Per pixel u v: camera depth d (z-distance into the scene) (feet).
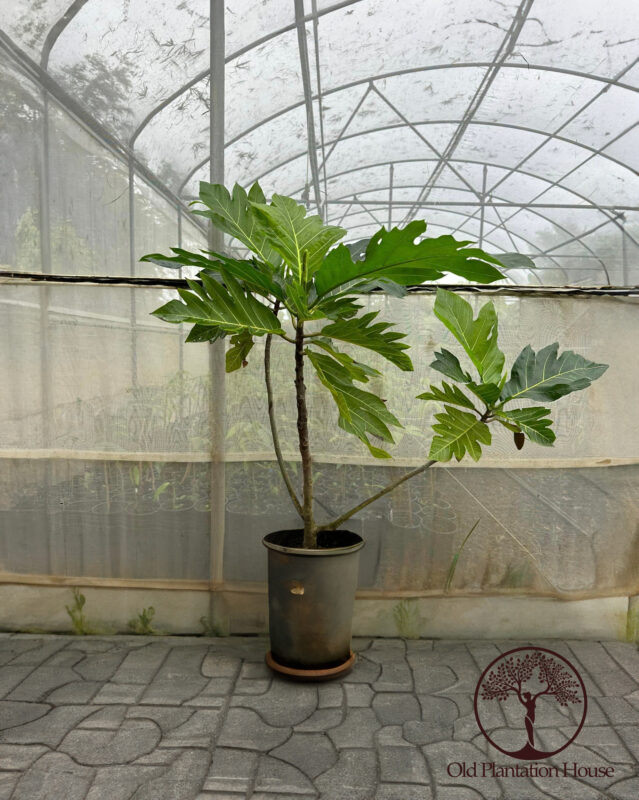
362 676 6.57
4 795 4.59
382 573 7.58
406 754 5.19
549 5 7.43
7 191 7.18
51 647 7.19
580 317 7.30
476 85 8.66
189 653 7.09
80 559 7.53
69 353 7.34
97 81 7.14
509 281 8.06
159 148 7.26
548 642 7.50
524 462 7.45
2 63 7.10
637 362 7.36
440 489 7.51
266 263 5.86
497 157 10.57
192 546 7.54
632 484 7.45
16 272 7.18
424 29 7.78
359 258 6.13
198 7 7.04
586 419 7.41
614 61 7.95
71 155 7.23
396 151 10.41
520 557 7.52
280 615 6.33
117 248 7.32
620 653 7.20
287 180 9.09
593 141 9.46
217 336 6.17
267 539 6.64
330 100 8.66
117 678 6.43
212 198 5.96
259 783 4.78
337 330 5.67
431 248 4.67
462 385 7.38
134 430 7.43
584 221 10.38
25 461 7.43
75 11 6.97
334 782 4.81
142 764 4.98
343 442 7.50
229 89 7.55
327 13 7.35
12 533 7.50
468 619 7.59
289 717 5.73
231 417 7.47
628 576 7.52
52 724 5.54
